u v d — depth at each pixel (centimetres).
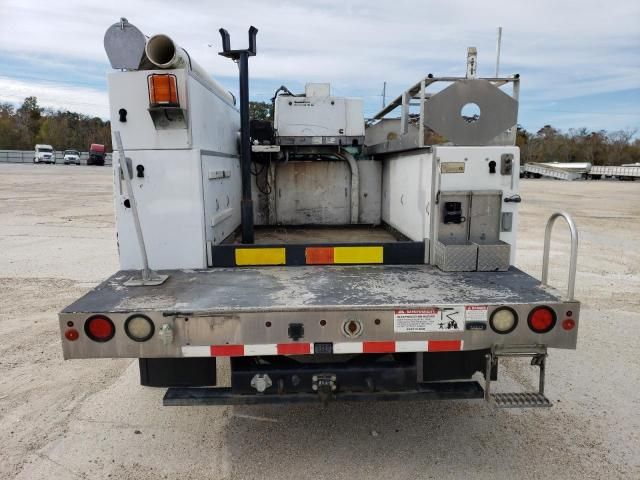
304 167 453
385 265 312
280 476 260
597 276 722
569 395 353
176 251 298
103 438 297
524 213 1628
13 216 1327
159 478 259
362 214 462
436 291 254
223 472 264
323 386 247
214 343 230
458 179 298
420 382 259
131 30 279
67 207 1555
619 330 490
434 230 309
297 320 229
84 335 227
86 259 799
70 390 359
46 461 273
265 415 326
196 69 306
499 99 305
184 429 308
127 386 367
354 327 231
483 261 294
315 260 310
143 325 227
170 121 280
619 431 305
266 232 435
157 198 292
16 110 8656
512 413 328
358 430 308
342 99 435
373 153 448
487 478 259
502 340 236
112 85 279
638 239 1084
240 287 262
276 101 432
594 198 2361
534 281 274
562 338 238
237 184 426
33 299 580
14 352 427
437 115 304
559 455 279
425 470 265
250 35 326
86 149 7962
